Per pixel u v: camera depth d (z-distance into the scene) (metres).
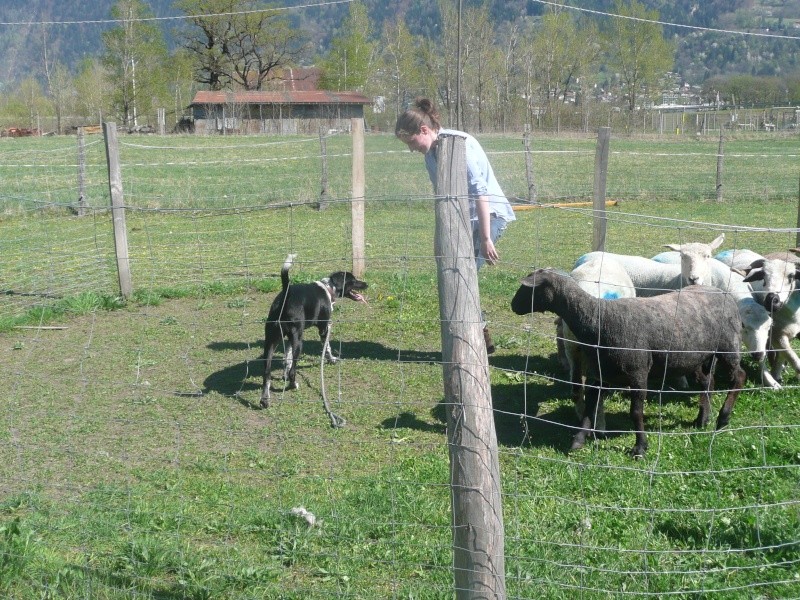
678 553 4.44
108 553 4.69
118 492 5.40
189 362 8.44
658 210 19.06
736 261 8.48
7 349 8.98
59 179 22.97
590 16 72.25
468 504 3.52
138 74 71.25
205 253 13.28
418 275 11.81
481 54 59.41
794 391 7.10
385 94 73.12
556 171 26.16
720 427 6.35
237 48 75.19
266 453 6.09
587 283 7.22
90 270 11.99
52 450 6.18
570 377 7.18
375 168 26.77
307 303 7.45
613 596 4.04
